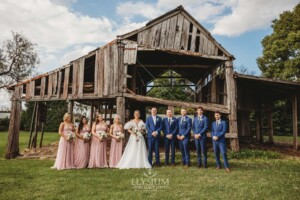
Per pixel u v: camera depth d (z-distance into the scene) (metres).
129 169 8.45
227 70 12.71
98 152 9.27
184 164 9.13
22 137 24.28
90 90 14.04
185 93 35.31
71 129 9.24
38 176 7.52
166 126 9.09
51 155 12.54
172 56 15.54
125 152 9.16
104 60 12.64
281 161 10.38
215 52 12.84
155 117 9.20
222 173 7.63
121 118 12.02
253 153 11.56
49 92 13.29
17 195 5.60
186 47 12.77
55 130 35.00
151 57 15.88
